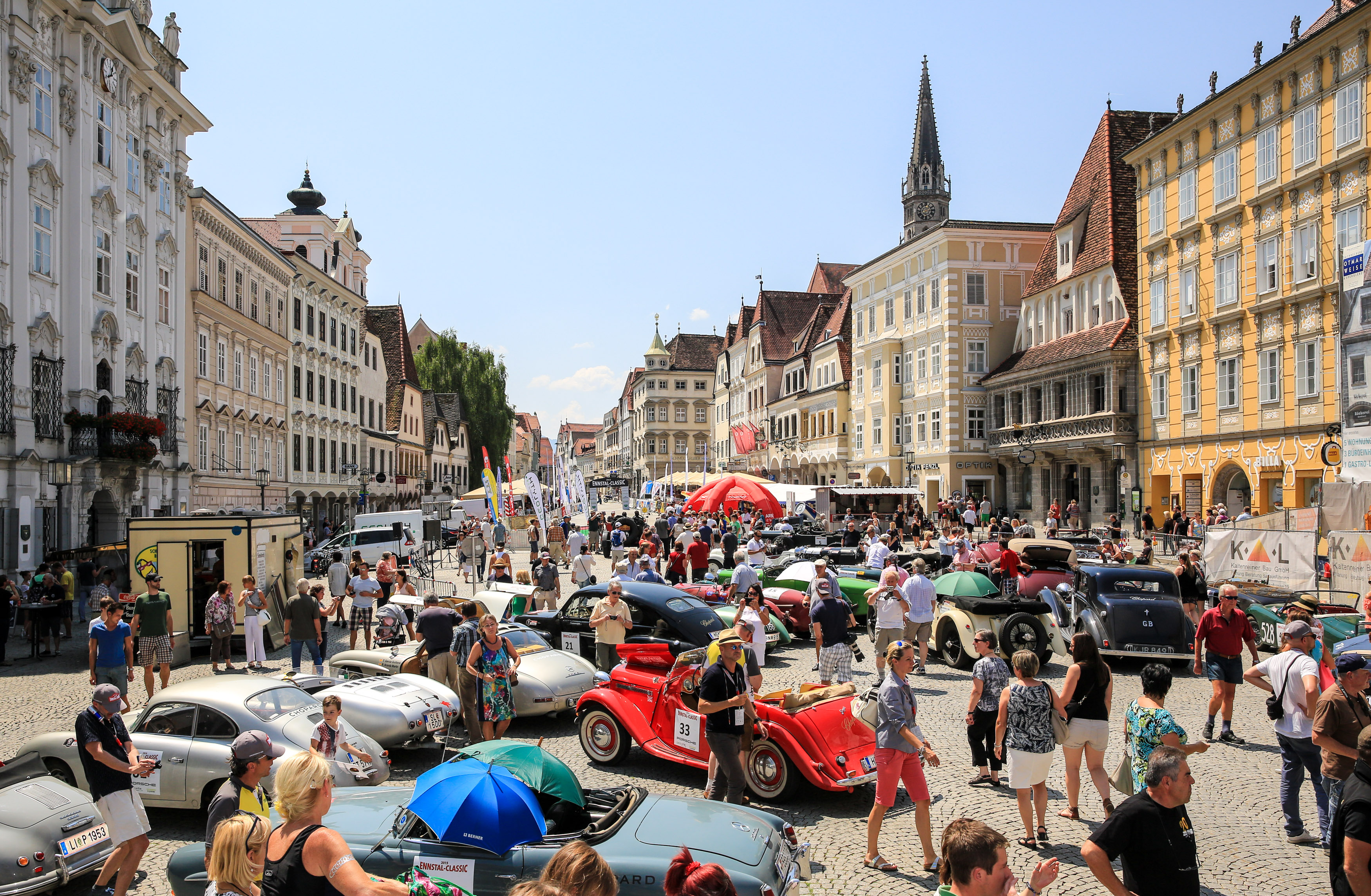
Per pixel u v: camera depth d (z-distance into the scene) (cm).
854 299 6550
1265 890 714
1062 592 1777
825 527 4153
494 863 593
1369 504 1914
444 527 4944
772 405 8144
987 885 422
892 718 766
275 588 2052
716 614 1385
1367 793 515
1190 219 3553
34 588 1988
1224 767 1038
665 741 1018
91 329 2856
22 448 2509
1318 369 2906
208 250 3825
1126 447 3888
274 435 4622
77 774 935
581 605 1563
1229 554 1972
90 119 2866
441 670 1265
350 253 6191
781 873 612
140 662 1516
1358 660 743
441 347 8862
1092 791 972
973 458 5175
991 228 5197
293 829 482
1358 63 2733
